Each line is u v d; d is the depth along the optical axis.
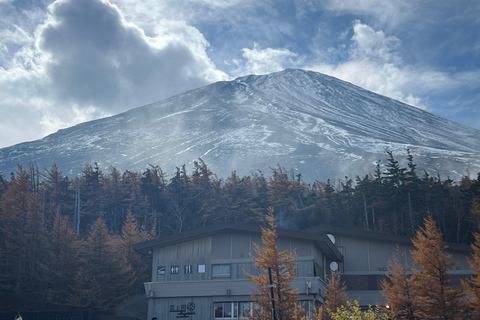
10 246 64.31
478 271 37.84
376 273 54.69
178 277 49.38
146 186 106.56
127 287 63.25
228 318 47.06
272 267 37.69
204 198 103.81
